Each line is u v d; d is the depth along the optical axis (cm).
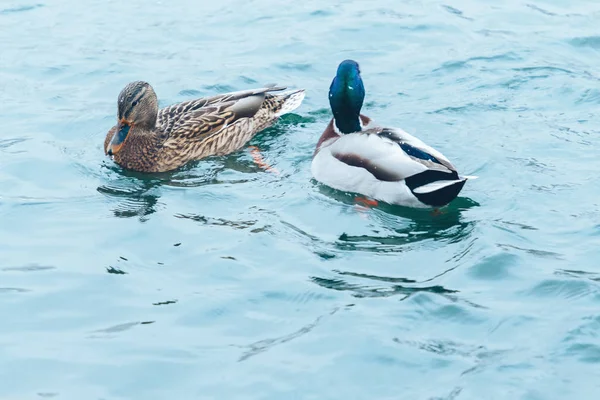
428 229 1002
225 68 1430
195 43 1510
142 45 1500
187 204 1071
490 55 1444
